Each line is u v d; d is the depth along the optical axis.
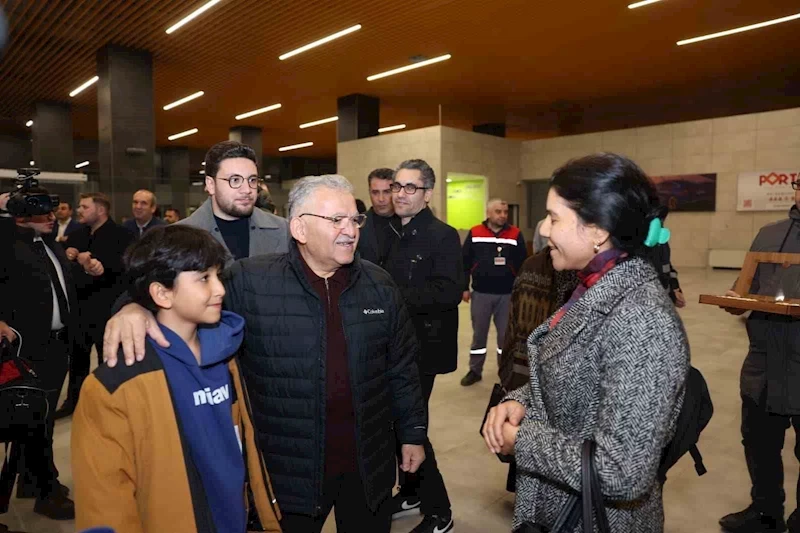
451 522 2.46
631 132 15.12
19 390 1.99
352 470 1.60
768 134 13.12
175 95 15.12
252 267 1.60
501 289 4.77
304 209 1.50
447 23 9.72
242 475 1.30
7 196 2.61
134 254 1.18
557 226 1.10
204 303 1.19
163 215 12.52
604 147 15.54
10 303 2.61
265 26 9.85
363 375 1.58
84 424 1.11
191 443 1.20
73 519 2.62
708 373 4.97
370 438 1.60
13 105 15.83
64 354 2.85
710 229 14.10
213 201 2.28
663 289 1.06
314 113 17.47
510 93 15.02
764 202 13.22
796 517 2.28
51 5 8.93
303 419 1.50
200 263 1.17
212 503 1.24
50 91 14.27
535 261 2.28
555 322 1.23
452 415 4.03
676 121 18.86
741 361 5.38
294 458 1.50
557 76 13.32
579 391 1.06
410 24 9.73
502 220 4.80
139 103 11.22
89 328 3.97
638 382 0.95
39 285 2.68
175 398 1.18
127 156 11.16
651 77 13.48
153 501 1.14
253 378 1.55
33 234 2.75
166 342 1.18
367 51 11.27
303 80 13.57
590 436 1.02
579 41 10.73
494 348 6.26
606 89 14.60
